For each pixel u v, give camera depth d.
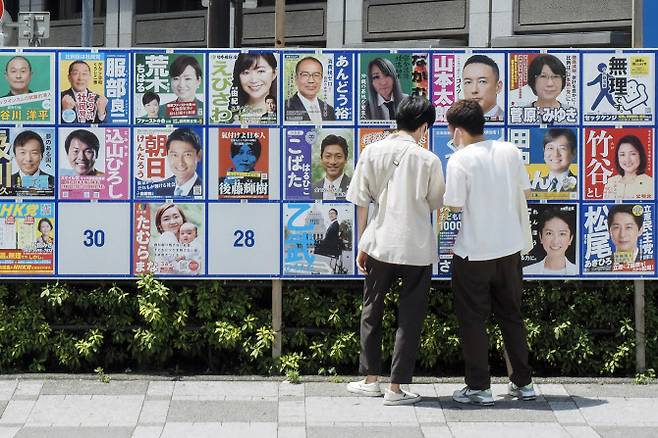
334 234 6.20
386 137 5.99
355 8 18.53
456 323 6.28
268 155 6.19
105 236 6.21
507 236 5.59
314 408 5.62
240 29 10.20
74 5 21.69
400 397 5.70
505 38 16.88
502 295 5.72
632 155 6.20
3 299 6.31
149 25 20.75
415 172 5.61
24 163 6.18
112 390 5.94
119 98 6.19
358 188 5.73
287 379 6.16
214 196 6.20
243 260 6.22
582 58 6.18
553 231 6.20
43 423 5.34
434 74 6.18
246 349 6.28
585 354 6.22
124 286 6.41
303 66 6.17
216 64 6.18
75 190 6.19
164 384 6.07
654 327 6.32
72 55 6.17
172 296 6.27
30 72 6.17
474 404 5.68
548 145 6.18
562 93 6.18
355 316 6.32
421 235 5.64
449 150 6.20
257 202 6.20
